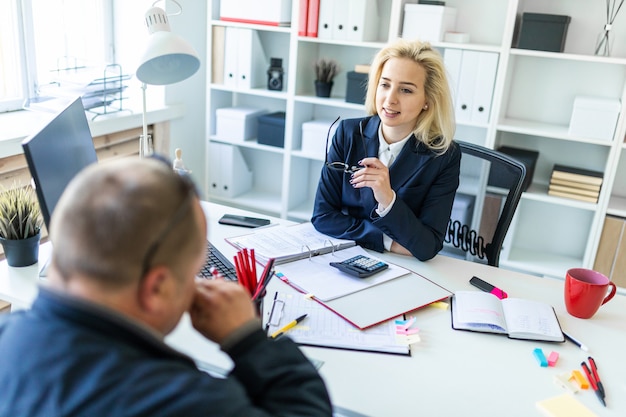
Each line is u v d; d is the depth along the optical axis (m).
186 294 0.71
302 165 3.31
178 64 1.84
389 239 1.75
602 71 2.71
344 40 2.82
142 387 0.62
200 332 0.84
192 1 3.16
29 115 2.59
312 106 3.27
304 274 1.49
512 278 1.61
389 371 1.13
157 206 0.64
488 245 2.00
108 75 2.87
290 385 0.77
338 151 1.89
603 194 2.62
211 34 3.14
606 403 1.08
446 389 1.09
